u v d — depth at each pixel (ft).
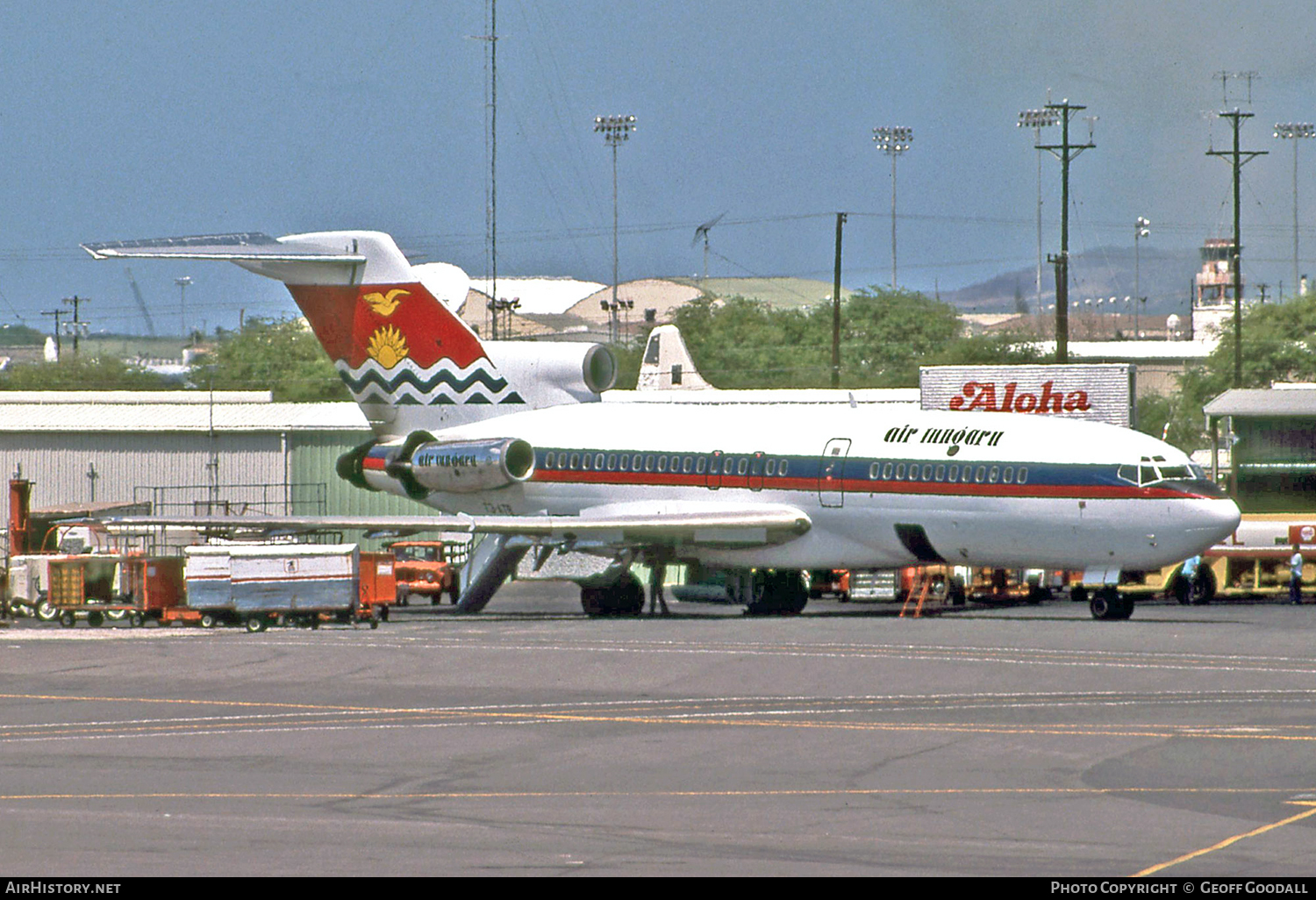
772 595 633.20
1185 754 285.23
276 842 217.77
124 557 609.01
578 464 652.07
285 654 468.34
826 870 198.18
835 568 604.08
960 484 564.71
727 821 230.68
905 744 299.58
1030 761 279.90
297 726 333.83
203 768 284.61
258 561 568.82
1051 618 584.81
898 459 579.07
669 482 628.28
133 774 278.46
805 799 247.09
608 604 649.20
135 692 392.27
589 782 264.52
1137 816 231.50
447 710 354.95
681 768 277.03
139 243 632.79
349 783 266.57
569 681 401.49
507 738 314.96
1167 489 531.50
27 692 394.32
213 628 583.17
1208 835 217.56
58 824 232.12
